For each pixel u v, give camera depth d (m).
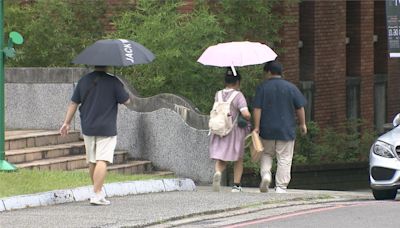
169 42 54.78
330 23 70.94
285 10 64.44
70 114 40.53
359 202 43.75
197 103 55.28
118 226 34.97
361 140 69.75
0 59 44.91
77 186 42.62
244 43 47.06
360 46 73.81
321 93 70.44
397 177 44.31
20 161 47.88
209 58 46.44
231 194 44.72
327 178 67.12
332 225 35.78
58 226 34.84
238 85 46.47
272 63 46.56
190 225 36.19
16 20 59.56
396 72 77.62
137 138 52.44
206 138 50.75
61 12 59.19
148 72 55.59
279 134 46.09
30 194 39.97
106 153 40.03
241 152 46.31
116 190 43.34
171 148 51.66
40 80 54.44
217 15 58.59
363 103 74.12
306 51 69.94
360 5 73.38
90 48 40.09
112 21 60.19
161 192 45.22
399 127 46.62
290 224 36.16
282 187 46.97
